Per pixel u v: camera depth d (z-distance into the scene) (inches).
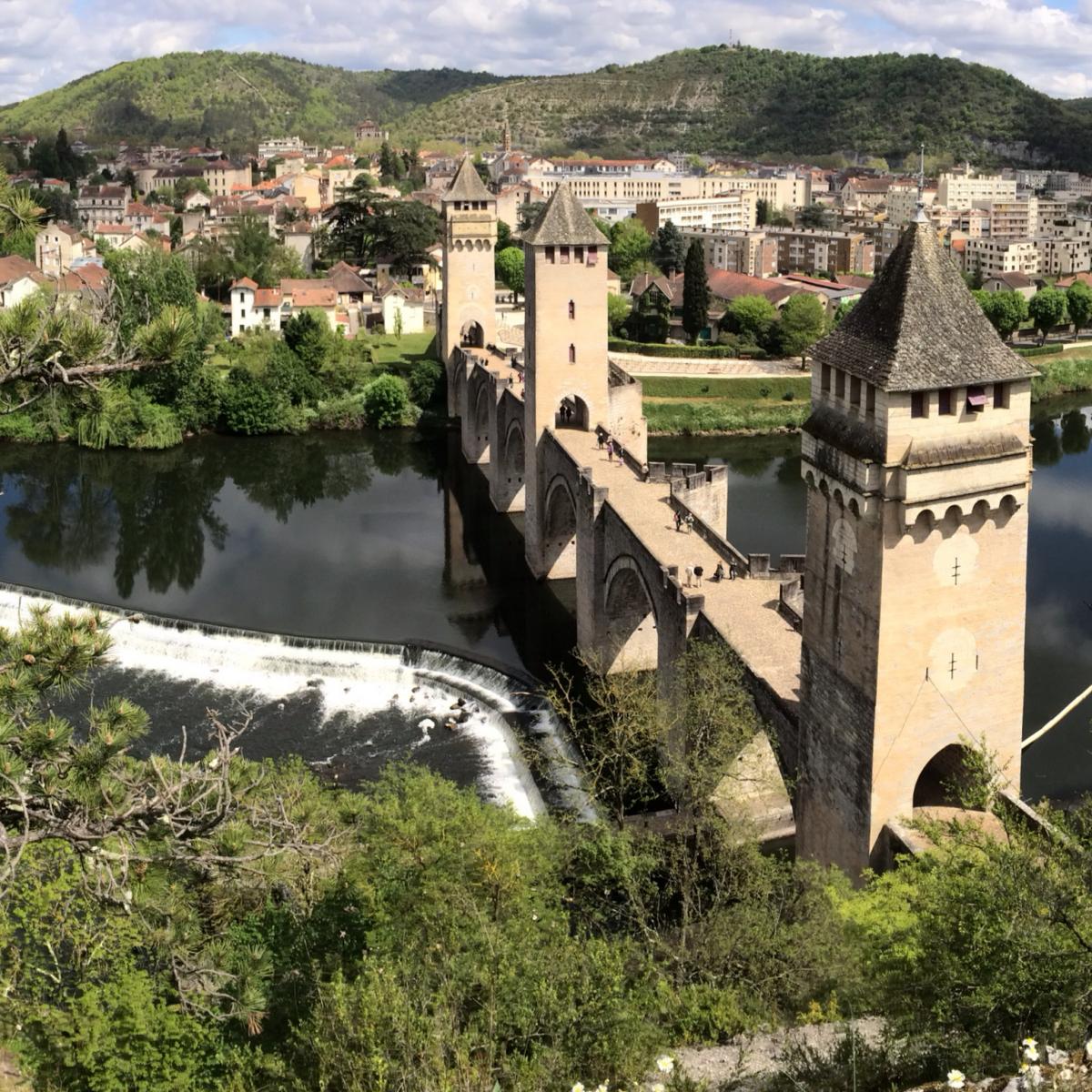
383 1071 1400.1
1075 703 2815.0
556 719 3710.6
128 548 5565.9
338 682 4084.6
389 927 2011.6
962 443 2201.0
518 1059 1546.5
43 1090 1571.1
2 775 1273.4
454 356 7706.7
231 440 7588.6
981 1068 1359.5
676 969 2078.0
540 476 4943.4
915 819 1915.6
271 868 2003.0
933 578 2256.4
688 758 2800.2
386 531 5821.9
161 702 3966.5
